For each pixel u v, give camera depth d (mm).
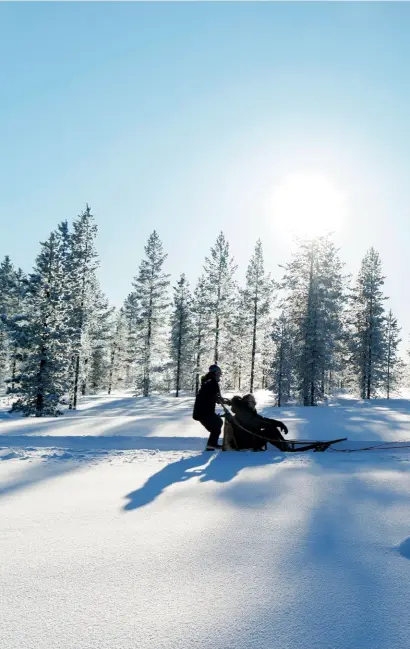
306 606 1868
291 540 2721
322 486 4281
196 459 6008
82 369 33594
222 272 41344
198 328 44844
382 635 1647
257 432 7203
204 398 7180
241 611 1819
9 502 3695
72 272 32250
